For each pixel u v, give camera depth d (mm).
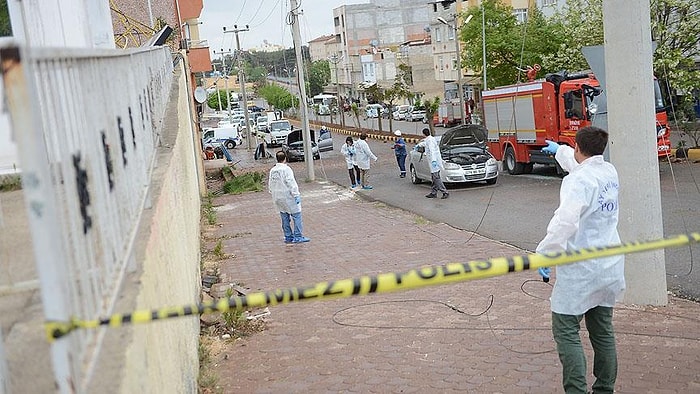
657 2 24797
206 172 34938
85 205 2631
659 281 7316
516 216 14727
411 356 6488
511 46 37438
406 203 18438
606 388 4980
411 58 72688
